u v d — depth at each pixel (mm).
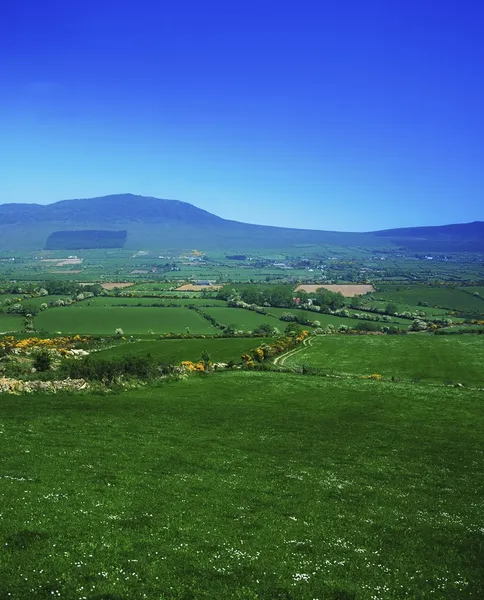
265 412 56406
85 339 136000
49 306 192375
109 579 16422
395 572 19672
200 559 18672
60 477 26859
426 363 108688
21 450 31391
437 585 19000
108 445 35375
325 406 62375
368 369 102250
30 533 19078
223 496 26891
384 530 24281
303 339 137250
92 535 19703
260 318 180750
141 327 161250
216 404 59844
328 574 18766
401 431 50625
